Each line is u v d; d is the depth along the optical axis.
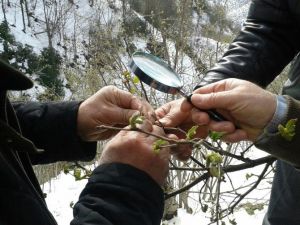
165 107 0.58
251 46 0.72
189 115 0.55
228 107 0.48
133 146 0.43
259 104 0.47
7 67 0.36
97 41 2.92
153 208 0.41
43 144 0.58
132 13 3.84
